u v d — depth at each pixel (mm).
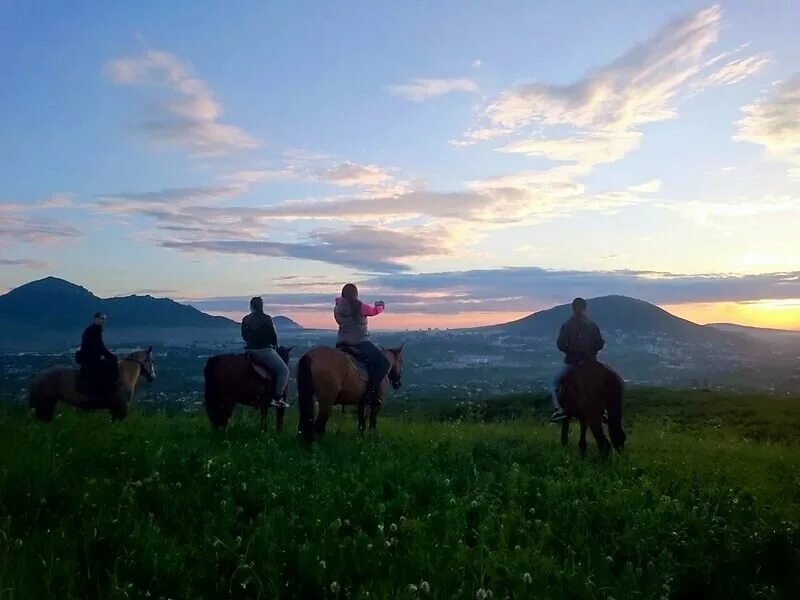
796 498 11594
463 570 6922
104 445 10727
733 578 7477
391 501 8812
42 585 5980
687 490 11102
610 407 15172
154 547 6812
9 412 16188
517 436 18156
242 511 8227
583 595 6711
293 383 16250
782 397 39906
